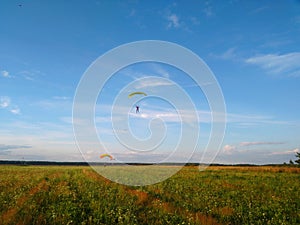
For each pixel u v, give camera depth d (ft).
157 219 34.68
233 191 59.72
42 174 106.52
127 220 33.78
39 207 40.14
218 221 35.70
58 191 54.54
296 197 55.88
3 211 37.93
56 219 34.04
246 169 135.64
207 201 47.73
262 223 36.24
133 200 46.06
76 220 34.63
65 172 115.75
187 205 43.01
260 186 71.61
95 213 37.40
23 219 33.68
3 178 87.04
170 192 57.06
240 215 38.58
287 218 38.75
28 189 59.82
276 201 50.01
